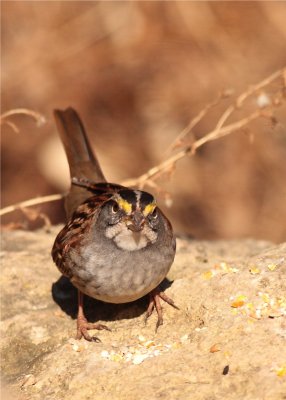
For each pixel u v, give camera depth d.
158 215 8.12
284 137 16.06
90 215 8.29
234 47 17.62
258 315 7.86
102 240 8.03
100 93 17.67
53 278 9.73
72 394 7.61
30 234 11.20
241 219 15.70
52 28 18.50
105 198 8.56
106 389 7.55
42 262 10.05
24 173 16.64
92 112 17.50
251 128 16.00
